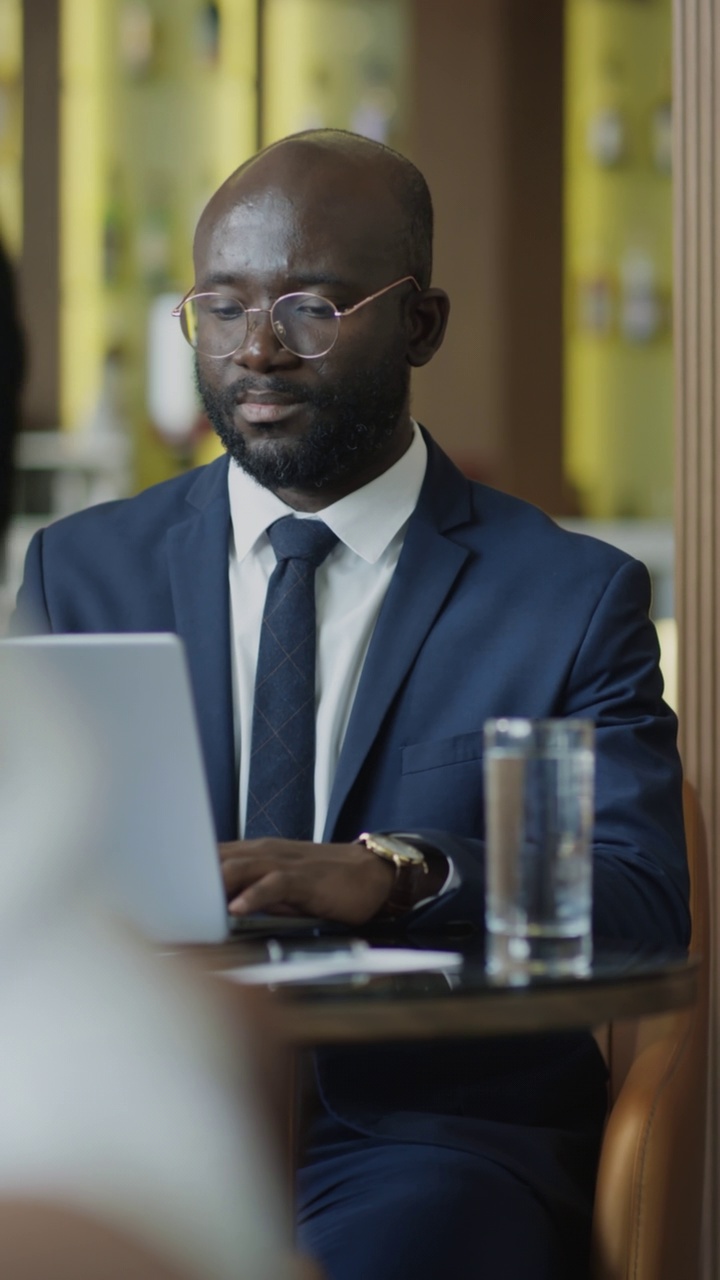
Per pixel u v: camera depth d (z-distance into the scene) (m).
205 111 9.94
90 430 9.46
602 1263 2.23
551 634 2.76
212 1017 0.97
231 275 2.75
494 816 1.82
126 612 2.84
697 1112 2.33
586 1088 2.59
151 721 1.78
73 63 9.81
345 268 2.75
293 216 2.74
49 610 2.87
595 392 11.02
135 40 9.77
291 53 10.17
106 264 9.80
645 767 2.65
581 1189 2.39
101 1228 0.80
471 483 3.04
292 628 2.75
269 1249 0.89
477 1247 2.16
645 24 10.83
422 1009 1.60
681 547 3.23
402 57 10.54
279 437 2.75
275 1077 2.01
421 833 2.20
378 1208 2.22
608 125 10.78
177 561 2.87
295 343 2.72
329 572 2.83
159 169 9.92
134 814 1.83
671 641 8.27
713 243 3.17
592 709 2.73
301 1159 2.42
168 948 1.94
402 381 2.87
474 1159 2.31
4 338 0.99
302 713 2.71
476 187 10.69
